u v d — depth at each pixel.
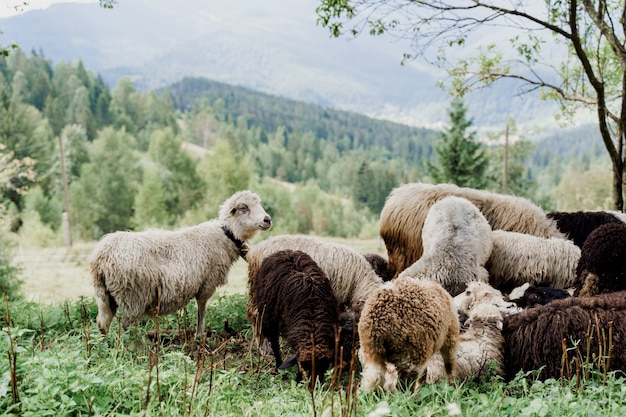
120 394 3.97
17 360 4.20
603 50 10.89
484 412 3.77
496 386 4.57
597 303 4.97
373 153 173.62
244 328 7.32
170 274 6.39
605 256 6.15
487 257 7.09
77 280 21.48
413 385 4.59
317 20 8.64
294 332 5.25
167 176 67.81
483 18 8.55
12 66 118.62
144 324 7.12
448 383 4.68
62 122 102.12
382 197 99.94
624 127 9.30
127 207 63.41
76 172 71.31
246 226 7.00
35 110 86.69
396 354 4.42
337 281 6.69
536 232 7.87
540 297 6.35
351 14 8.53
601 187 58.12
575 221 8.14
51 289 19.31
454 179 36.72
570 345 4.80
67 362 4.12
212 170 66.56
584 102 10.95
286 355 6.28
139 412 3.68
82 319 6.92
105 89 115.31
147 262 6.25
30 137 70.81
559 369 4.82
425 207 7.93
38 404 3.63
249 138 141.75
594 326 4.77
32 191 58.12
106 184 63.00
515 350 5.11
